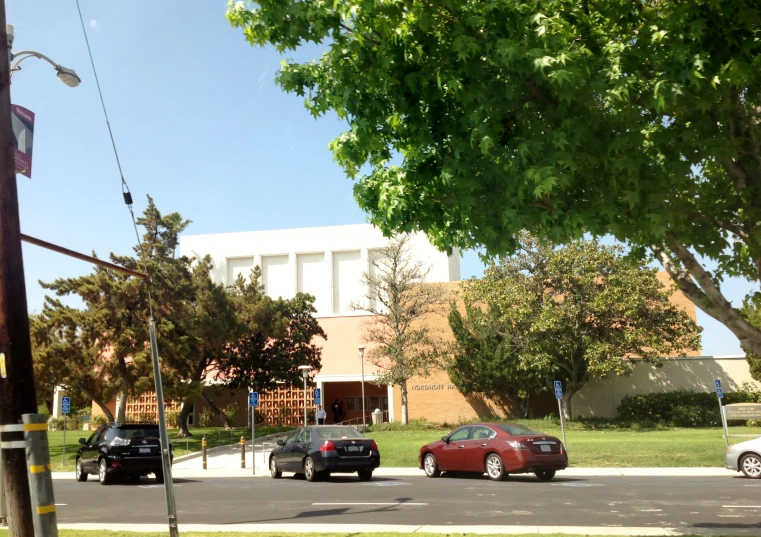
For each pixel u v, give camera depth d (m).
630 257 8.70
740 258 8.33
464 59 6.91
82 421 51.91
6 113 7.80
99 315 32.12
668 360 41.59
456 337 41.84
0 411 7.42
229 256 62.00
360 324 49.84
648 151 7.42
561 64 6.44
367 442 20.14
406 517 12.39
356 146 8.26
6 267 7.54
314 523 11.95
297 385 44.19
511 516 12.23
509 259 38.28
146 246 36.72
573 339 37.12
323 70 8.01
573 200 7.25
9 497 7.41
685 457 22.47
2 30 7.91
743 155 7.46
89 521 13.05
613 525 11.01
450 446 20.22
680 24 6.80
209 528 11.58
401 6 6.94
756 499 14.01
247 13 7.55
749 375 40.53
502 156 7.08
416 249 55.12
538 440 18.55
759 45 6.66
